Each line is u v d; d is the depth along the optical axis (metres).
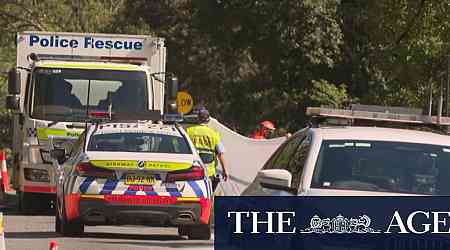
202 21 89.44
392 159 23.28
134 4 119.38
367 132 24.41
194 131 42.66
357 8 83.62
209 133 42.75
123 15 121.94
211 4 87.62
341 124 25.73
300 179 22.77
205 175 34.59
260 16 84.12
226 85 103.69
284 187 22.11
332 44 82.88
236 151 49.53
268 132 54.16
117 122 38.03
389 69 77.69
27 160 48.41
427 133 25.30
